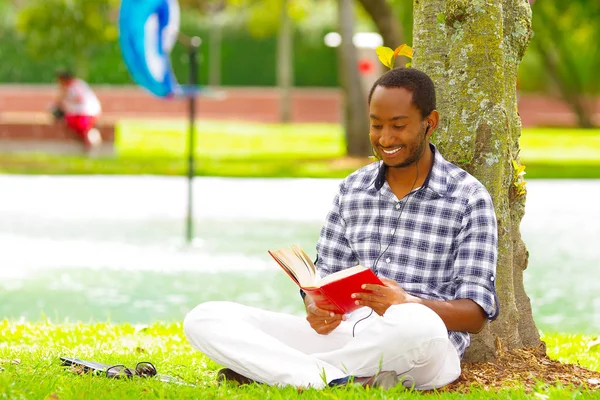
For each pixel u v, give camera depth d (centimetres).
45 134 3250
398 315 573
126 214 2042
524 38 771
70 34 3841
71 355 774
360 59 3200
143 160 3198
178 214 2052
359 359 593
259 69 5631
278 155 3384
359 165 3036
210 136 3894
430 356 575
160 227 1853
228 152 3488
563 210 2212
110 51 5362
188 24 5416
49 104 5297
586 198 2428
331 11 5538
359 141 3238
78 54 3994
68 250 1566
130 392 586
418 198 626
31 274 1356
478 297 593
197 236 1738
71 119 3203
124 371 649
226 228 1845
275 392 569
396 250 629
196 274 1370
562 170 3020
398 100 600
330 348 628
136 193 2417
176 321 1021
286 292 1248
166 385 613
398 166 617
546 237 1819
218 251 1573
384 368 591
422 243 624
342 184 659
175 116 5462
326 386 582
